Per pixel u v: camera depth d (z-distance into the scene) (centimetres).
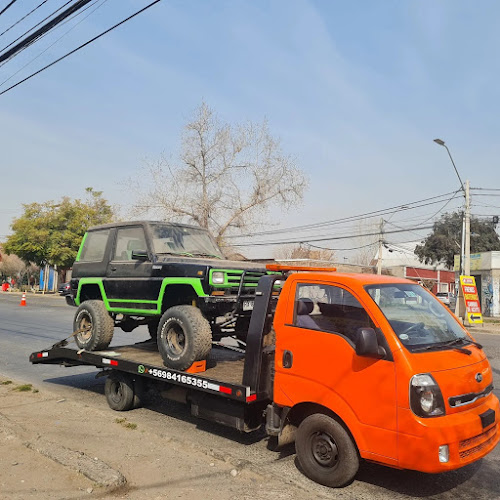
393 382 398
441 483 459
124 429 595
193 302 625
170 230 724
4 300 3353
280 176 3359
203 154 3381
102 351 732
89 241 784
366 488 445
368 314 431
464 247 2480
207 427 624
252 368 508
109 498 410
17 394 753
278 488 438
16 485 426
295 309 478
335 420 438
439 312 489
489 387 445
